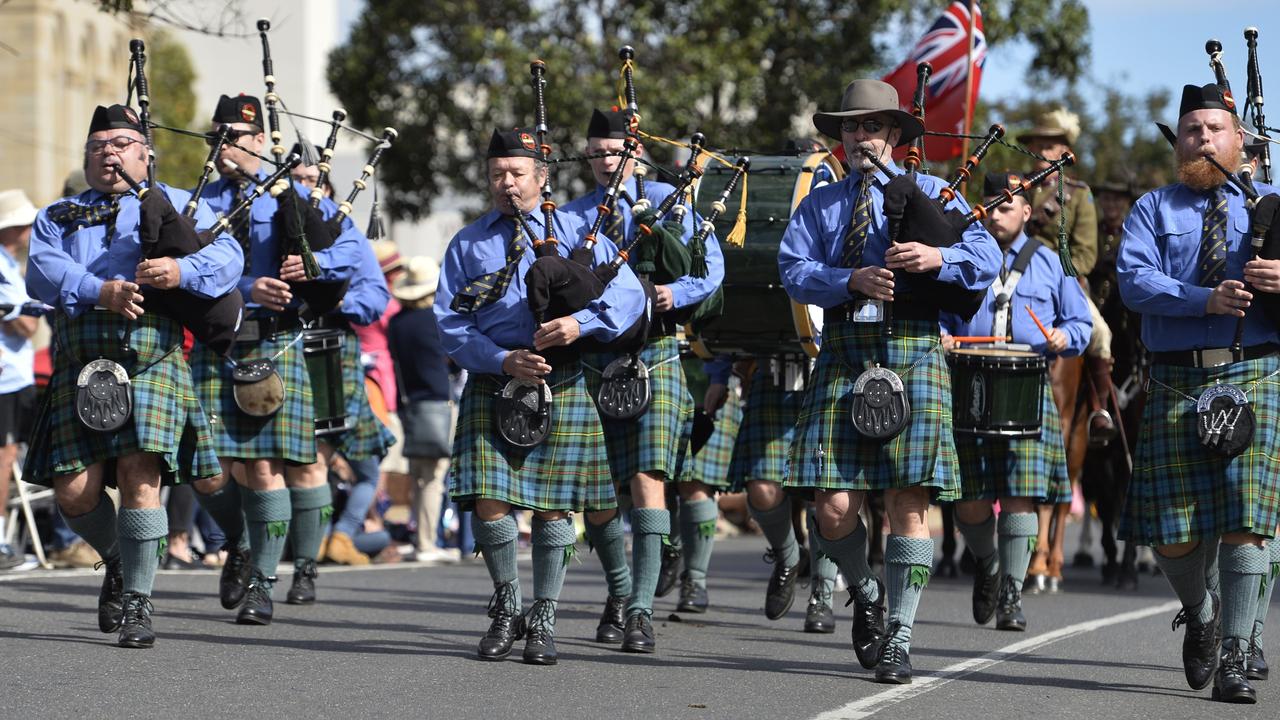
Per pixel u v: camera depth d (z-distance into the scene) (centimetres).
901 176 1997
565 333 2038
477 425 2094
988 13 6838
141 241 2119
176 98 13438
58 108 12862
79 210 2178
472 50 6962
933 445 1970
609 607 2364
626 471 2319
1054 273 2766
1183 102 2027
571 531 2133
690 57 6894
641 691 1916
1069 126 3428
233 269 2175
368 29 7462
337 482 3809
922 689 1958
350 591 3030
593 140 2384
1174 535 1956
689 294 2331
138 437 2111
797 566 2666
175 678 1939
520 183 2105
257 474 2538
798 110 7356
